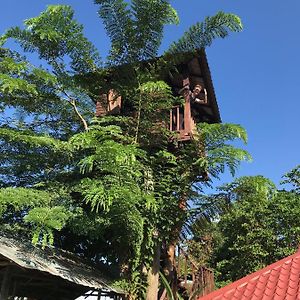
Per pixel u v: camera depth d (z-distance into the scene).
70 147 10.81
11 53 11.27
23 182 12.32
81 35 11.09
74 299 12.43
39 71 10.02
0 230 10.48
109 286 9.70
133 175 9.48
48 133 12.62
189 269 14.03
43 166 12.23
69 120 12.98
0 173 12.09
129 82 11.59
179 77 13.58
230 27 10.88
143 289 10.30
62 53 11.40
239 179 9.85
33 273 9.18
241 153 9.20
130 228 9.81
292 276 5.82
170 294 10.96
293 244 17.45
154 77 11.37
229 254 20.12
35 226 8.38
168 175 10.39
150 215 10.13
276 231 18.00
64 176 11.84
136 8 11.21
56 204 9.92
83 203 10.85
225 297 5.79
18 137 10.10
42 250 9.92
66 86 11.56
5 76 9.16
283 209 17.66
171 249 11.82
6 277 8.27
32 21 10.33
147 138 11.37
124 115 12.57
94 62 11.67
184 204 10.52
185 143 11.93
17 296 11.71
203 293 13.34
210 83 13.78
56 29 10.74
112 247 12.20
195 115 15.15
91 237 10.63
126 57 11.61
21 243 9.60
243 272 18.22
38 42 11.08
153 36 11.47
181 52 11.62
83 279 9.02
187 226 10.87
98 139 8.54
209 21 10.98
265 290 5.73
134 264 10.31
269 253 17.78
